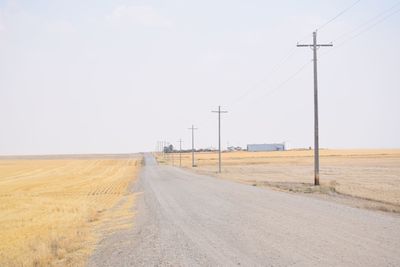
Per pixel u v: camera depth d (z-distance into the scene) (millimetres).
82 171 99062
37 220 21719
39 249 13258
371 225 14820
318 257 10375
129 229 17234
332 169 73938
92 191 43906
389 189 32375
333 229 14172
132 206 26609
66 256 12852
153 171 85938
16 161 172000
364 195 27297
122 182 58000
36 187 53094
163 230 16125
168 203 26375
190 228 16156
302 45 36500
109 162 152000
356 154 171625
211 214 19938
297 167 90375
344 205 21625
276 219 17109
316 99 36469
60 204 29828
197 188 38031
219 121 77312
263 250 11508
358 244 11672
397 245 11445
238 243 12688
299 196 27734
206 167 102812
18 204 30859
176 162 145500
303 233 13672
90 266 11258
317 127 36625
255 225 15875
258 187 37875
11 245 15141
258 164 111375
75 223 19500
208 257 11078
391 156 146125
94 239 15531
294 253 10938
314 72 36469
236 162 128250
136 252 12492
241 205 23109
